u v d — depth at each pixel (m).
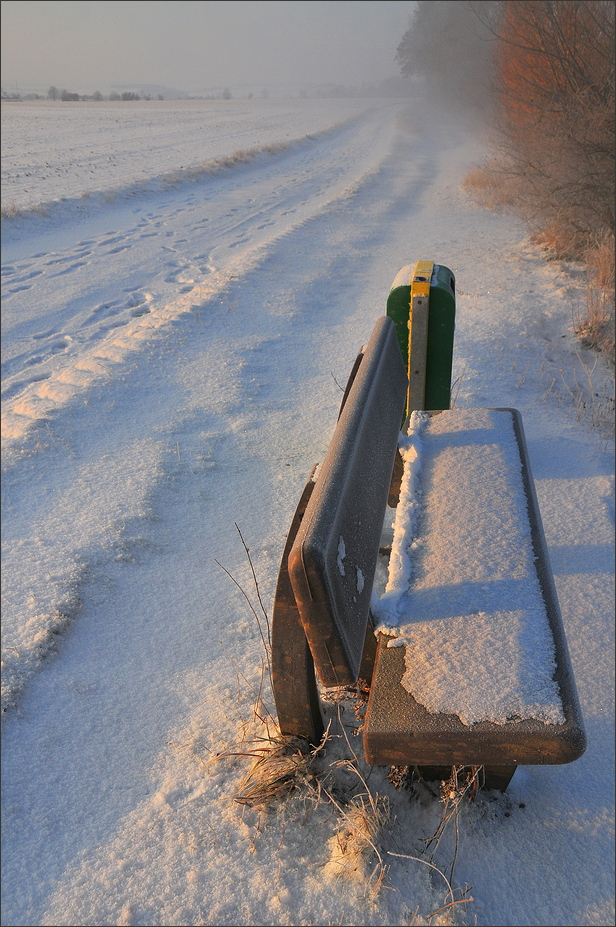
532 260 9.20
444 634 1.76
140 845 1.81
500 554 2.07
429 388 3.46
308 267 9.02
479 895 1.64
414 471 2.64
